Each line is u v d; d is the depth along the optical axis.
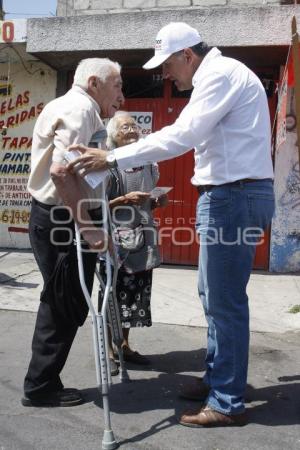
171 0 7.04
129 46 6.40
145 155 2.64
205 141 2.79
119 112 3.68
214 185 2.79
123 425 2.88
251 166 2.75
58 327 3.01
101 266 3.48
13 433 2.78
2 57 7.63
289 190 6.65
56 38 6.57
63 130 2.75
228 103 2.66
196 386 3.21
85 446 2.66
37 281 6.13
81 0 7.29
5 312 5.01
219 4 6.93
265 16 5.97
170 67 2.88
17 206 7.89
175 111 7.11
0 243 7.99
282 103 5.85
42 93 7.69
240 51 6.29
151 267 3.61
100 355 2.68
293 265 6.77
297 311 5.12
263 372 3.66
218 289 2.83
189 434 2.79
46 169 2.92
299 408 3.11
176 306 5.29
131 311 3.68
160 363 3.84
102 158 2.64
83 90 2.93
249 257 2.85
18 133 7.80
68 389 3.17
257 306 5.30
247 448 2.65
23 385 3.34
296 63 3.53
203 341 4.33
